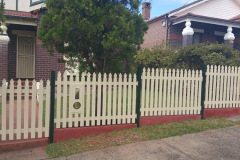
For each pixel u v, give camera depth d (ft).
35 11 30.12
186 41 38.91
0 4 16.22
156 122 17.88
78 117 15.61
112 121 16.65
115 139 15.28
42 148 14.26
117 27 15.23
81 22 14.65
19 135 14.15
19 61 36.04
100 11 15.14
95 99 17.31
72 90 15.28
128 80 16.84
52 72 14.64
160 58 34.96
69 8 15.01
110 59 16.65
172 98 18.49
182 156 13.10
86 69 17.24
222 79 20.21
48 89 14.64
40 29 16.48
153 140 15.26
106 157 12.95
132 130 16.69
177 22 41.29
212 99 20.11
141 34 17.24
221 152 13.57
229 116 20.54
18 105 14.03
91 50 16.52
